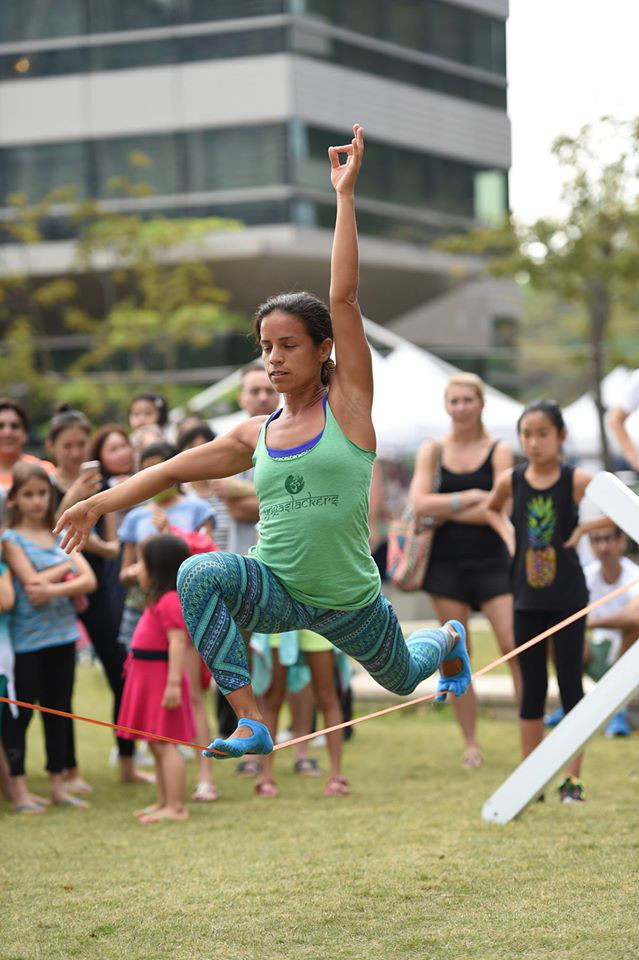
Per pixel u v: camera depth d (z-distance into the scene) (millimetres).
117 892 7707
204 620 5746
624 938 6402
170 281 46812
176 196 50688
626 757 12922
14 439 12492
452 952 6270
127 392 47219
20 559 11266
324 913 7066
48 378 48844
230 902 7379
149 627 10773
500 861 8188
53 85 51656
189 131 50469
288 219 49656
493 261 41938
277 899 7418
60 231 51500
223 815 10453
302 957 6266
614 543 14797
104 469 13109
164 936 6699
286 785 12023
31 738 15914
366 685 17547
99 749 14844
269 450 5906
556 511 10641
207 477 6203
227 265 50375
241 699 5750
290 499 5816
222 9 49938
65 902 7465
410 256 53469
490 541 12719
